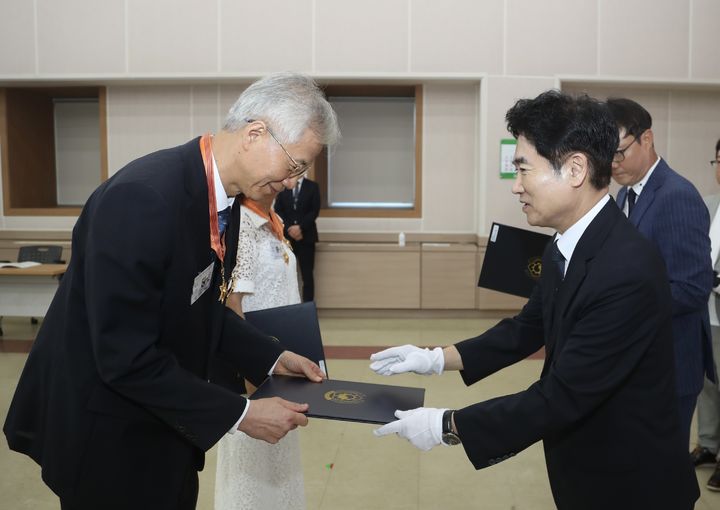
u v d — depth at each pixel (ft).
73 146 26.99
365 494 9.35
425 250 22.38
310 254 21.49
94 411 4.19
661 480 4.25
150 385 4.00
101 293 3.81
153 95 23.36
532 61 21.75
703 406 10.09
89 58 22.36
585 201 4.34
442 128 23.00
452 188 23.21
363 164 25.23
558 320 4.47
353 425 12.19
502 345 5.59
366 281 22.56
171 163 4.20
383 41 21.86
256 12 21.91
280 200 21.27
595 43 21.63
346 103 25.00
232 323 5.77
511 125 4.47
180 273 4.16
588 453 4.43
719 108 22.94
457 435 4.58
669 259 6.43
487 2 21.65
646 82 21.75
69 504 4.30
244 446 6.25
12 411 4.62
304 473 10.05
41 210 24.41
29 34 22.44
